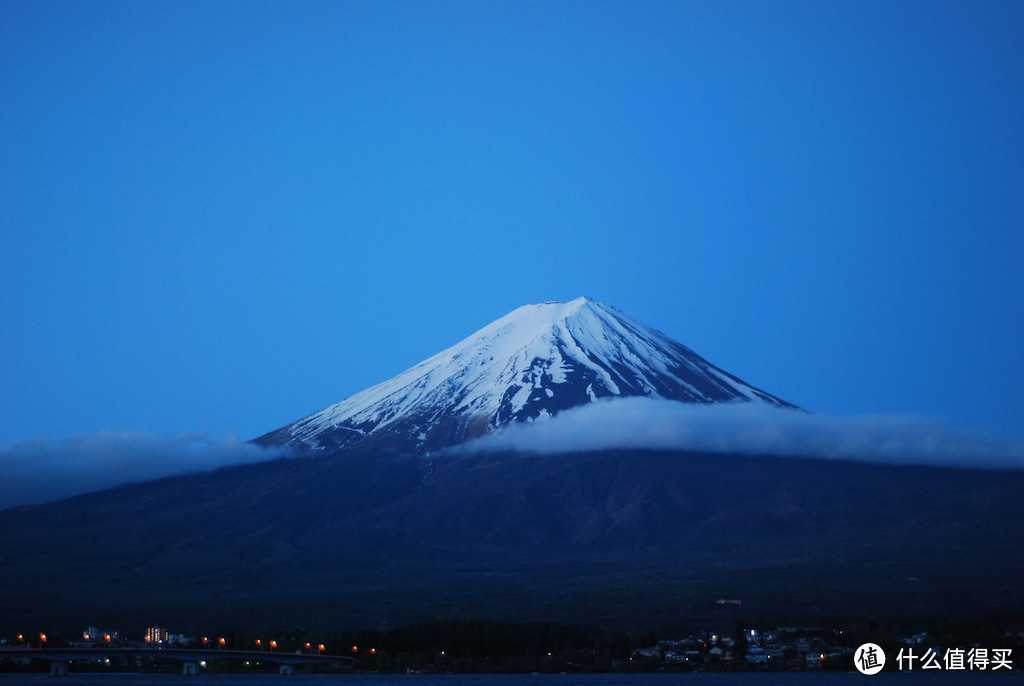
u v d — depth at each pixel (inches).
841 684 7672.2
